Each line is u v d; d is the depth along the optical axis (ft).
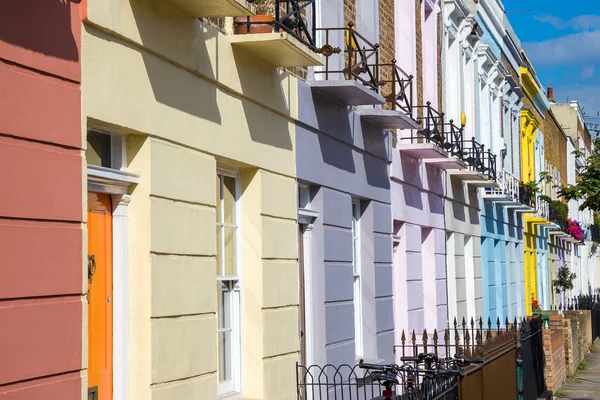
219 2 28.48
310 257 41.16
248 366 34.19
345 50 43.45
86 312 23.91
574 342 95.71
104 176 25.81
